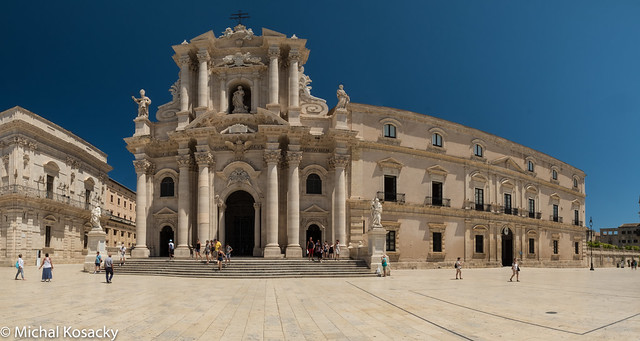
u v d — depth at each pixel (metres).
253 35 36.94
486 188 44.44
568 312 14.08
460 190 42.22
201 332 10.66
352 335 10.48
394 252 37.25
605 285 24.91
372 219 30.36
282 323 11.84
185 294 17.72
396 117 39.09
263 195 34.47
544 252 50.69
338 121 35.03
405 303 15.63
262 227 34.19
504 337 10.35
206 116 34.00
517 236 46.94
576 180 58.47
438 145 41.47
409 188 38.97
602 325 11.90
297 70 35.97
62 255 49.19
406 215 38.47
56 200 47.69
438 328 11.30
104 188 60.94
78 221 52.81
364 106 37.66
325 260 30.36
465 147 43.16
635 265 56.41
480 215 43.12
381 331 10.94
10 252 41.56
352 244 35.38
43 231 45.78
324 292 18.86
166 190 36.44
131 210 78.75
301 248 33.94
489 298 17.39
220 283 22.62
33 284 21.58
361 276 28.00
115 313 12.93
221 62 36.47
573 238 56.38
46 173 46.81
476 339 10.13
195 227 34.94
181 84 36.12
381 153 38.00
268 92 35.78
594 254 62.38
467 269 40.22
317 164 35.59
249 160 34.88
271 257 32.19
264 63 36.78
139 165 35.69
